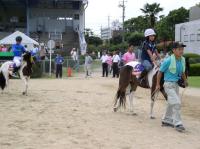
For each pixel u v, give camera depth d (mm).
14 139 9883
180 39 66125
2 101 16562
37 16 64938
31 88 22516
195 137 10766
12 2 62906
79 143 9609
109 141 9906
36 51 36750
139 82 13492
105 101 17250
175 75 11477
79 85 25438
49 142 9625
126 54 16500
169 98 11469
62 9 64438
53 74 38438
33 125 11586
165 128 11734
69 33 62375
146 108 15617
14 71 18844
